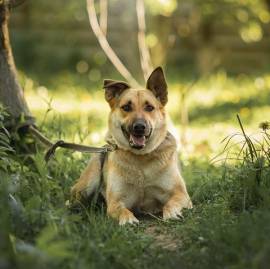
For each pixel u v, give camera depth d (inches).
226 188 259.8
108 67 835.4
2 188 206.4
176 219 247.6
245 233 195.6
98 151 272.7
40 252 165.2
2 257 164.7
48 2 880.3
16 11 898.1
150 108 270.8
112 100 279.7
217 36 807.1
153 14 604.4
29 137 293.6
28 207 208.1
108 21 840.9
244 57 813.2
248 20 668.1
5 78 295.9
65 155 309.0
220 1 657.6
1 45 296.0
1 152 252.8
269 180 237.9
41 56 863.7
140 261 201.5
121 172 269.4
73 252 189.3
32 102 622.5
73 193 280.8
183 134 427.2
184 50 848.3
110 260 199.3
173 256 202.1
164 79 279.1
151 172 268.1
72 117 533.3
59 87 732.0
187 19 734.5
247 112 541.0
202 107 601.6
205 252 196.7
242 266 179.8
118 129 271.3
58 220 208.1
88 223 232.1
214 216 227.0
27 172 259.6
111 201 269.1
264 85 671.8
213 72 808.3
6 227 178.5
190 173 331.9
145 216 278.5
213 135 470.3
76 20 878.4
